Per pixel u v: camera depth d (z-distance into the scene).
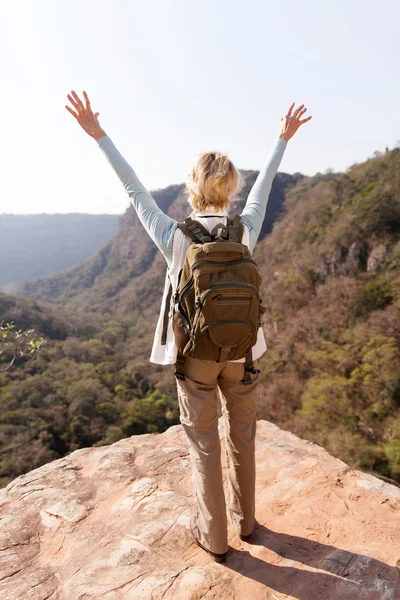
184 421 1.46
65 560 1.62
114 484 2.14
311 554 1.50
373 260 36.34
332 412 22.00
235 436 1.50
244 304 1.22
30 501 2.02
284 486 1.99
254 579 1.39
